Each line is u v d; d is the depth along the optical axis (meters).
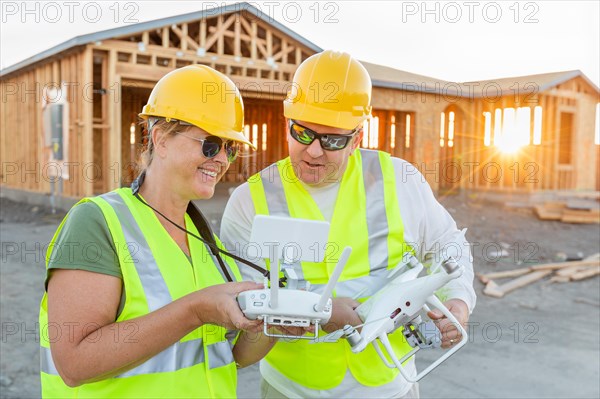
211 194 1.45
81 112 12.52
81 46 11.97
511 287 7.44
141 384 1.31
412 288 1.65
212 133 1.38
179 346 1.37
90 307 1.22
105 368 1.22
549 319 6.14
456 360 4.78
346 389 1.93
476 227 11.78
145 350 1.23
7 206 14.09
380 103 14.37
